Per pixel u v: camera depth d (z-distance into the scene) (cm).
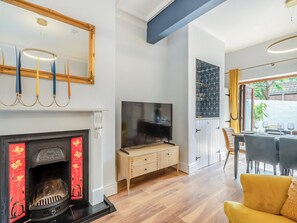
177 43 319
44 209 159
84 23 188
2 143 141
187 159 299
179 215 177
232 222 121
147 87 312
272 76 372
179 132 314
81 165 187
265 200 121
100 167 194
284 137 221
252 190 127
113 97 219
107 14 212
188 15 219
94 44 197
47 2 167
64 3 177
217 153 364
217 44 359
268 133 286
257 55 389
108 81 213
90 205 185
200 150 323
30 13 158
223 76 376
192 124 305
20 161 151
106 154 215
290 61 338
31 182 164
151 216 175
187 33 299
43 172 179
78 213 171
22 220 153
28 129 152
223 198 211
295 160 208
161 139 288
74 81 183
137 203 200
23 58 153
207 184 251
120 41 277
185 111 303
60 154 172
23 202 154
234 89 414
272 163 231
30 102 157
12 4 150
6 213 143
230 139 336
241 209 121
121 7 257
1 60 144
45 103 165
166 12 256
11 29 149
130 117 249
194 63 309
